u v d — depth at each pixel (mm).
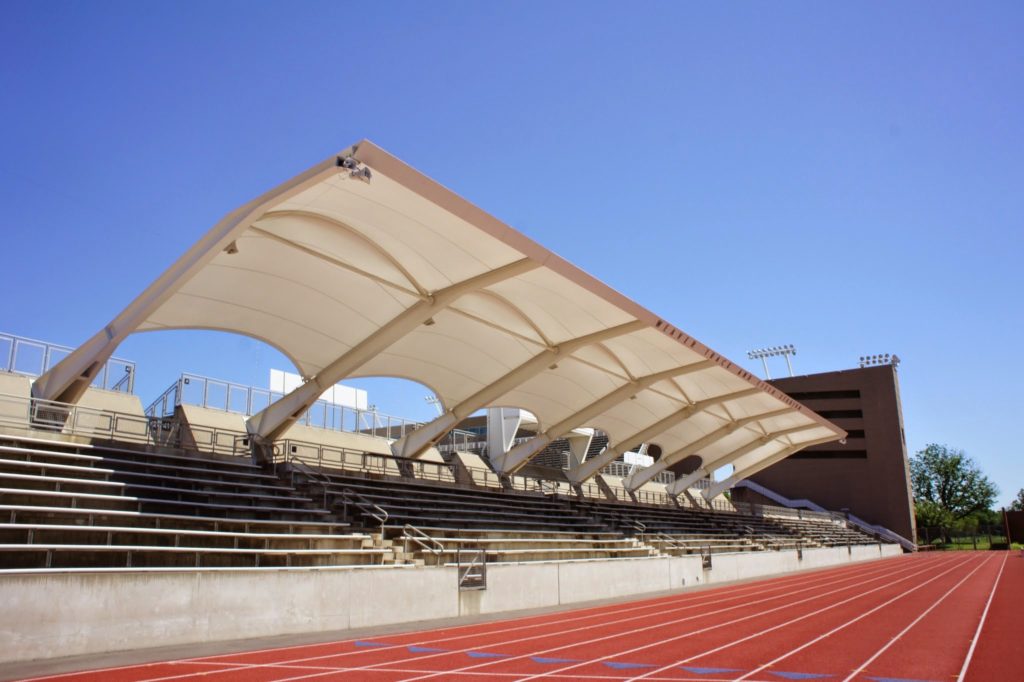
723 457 57812
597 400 38062
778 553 48719
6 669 11664
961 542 110312
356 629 17844
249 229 19844
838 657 13367
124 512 16469
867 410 92562
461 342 29766
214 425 27453
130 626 13805
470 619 20391
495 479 39969
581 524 37500
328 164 16484
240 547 18391
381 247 22016
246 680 10797
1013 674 11648
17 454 17875
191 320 23531
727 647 14664
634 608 23953
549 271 23516
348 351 27188
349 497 25438
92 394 24609
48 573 12820
